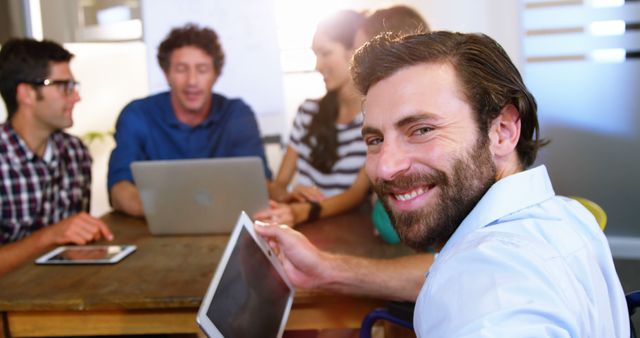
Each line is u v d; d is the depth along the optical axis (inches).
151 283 46.6
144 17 128.6
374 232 62.1
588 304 23.2
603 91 111.2
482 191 26.6
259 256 40.0
